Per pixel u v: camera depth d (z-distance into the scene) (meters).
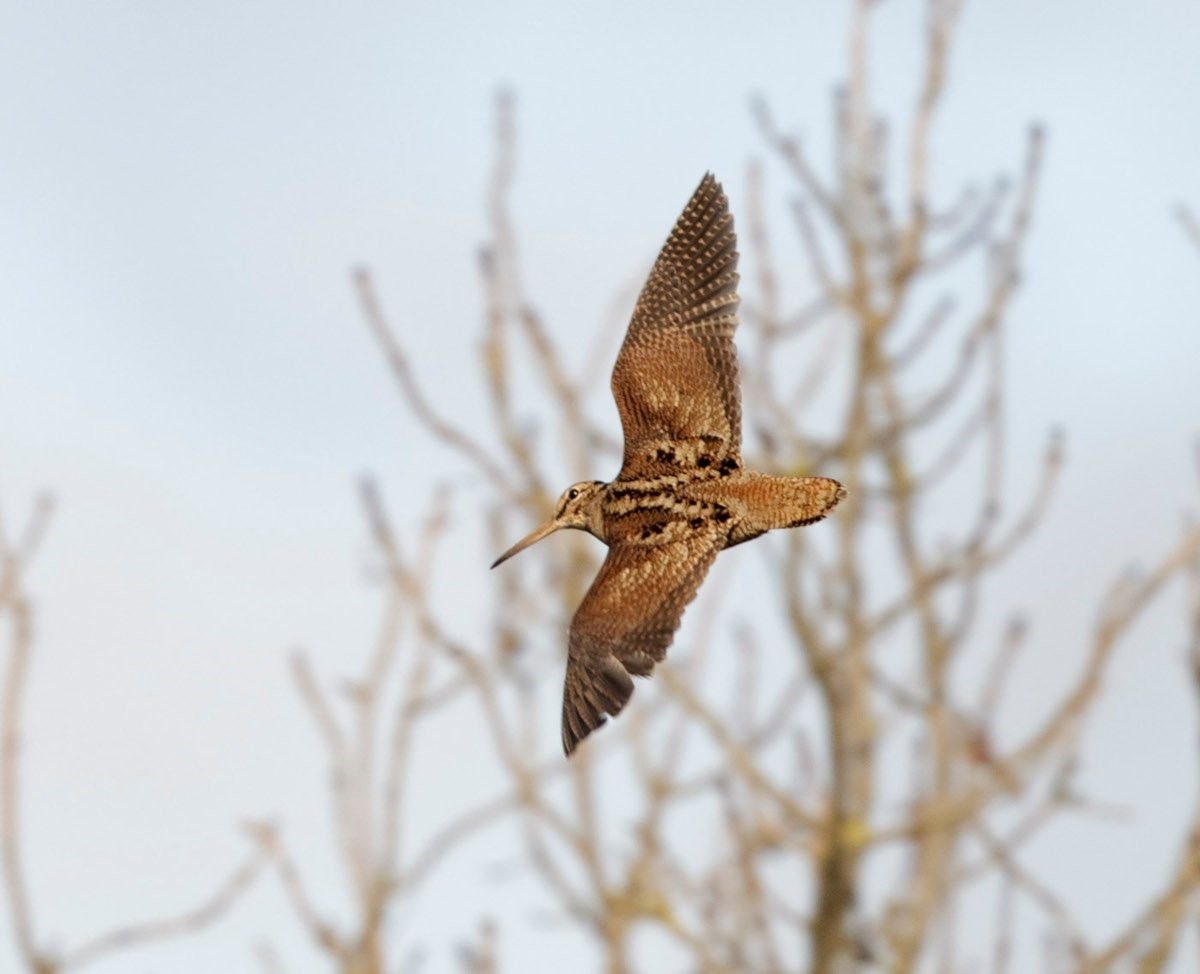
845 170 18.00
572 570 17.47
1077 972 15.88
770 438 17.83
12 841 16.12
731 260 15.69
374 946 16.23
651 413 15.27
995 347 17.41
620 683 14.04
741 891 16.75
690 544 14.60
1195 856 15.91
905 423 17.48
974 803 16.67
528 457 17.41
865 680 17.30
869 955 16.70
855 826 17.03
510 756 16.77
